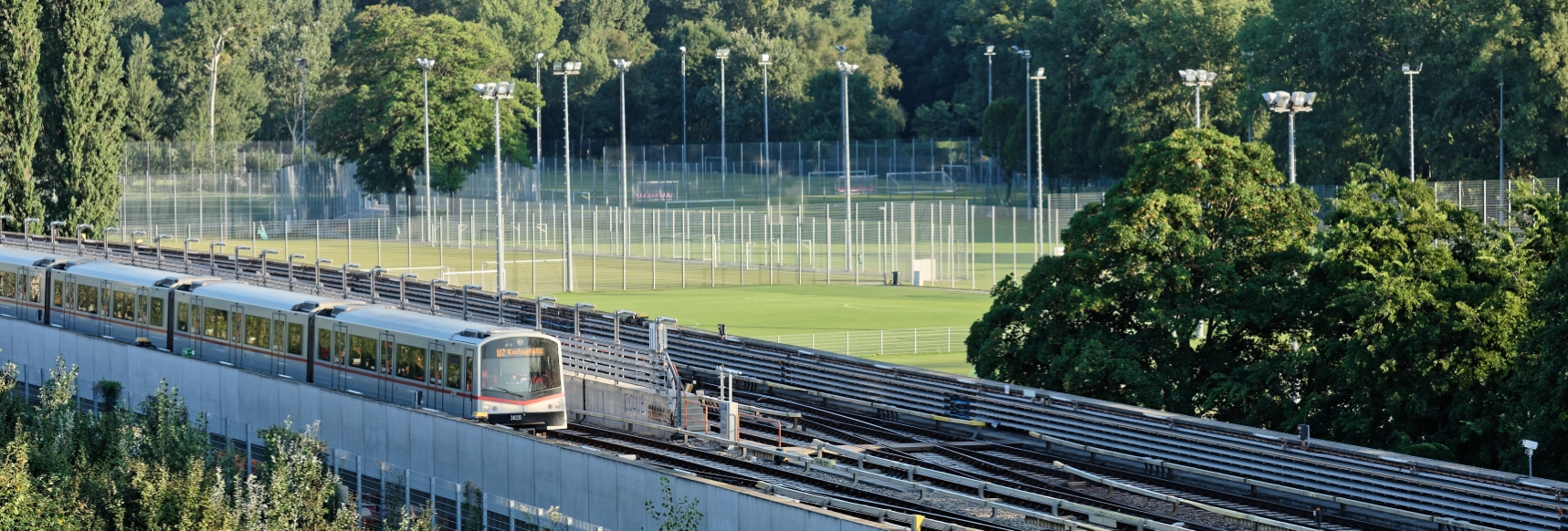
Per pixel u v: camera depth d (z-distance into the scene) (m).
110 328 144.62
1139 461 97.38
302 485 76.69
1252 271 116.50
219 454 94.06
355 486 88.38
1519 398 99.00
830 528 68.44
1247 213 117.88
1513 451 95.31
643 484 78.25
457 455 91.38
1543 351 94.44
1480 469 84.50
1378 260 108.56
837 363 125.19
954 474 95.56
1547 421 93.00
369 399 98.75
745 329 182.25
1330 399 106.50
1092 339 111.50
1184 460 95.50
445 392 110.50
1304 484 89.19
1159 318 111.56
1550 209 107.62
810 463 93.81
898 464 91.50
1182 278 112.19
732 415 103.88
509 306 151.62
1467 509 81.62
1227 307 113.25
